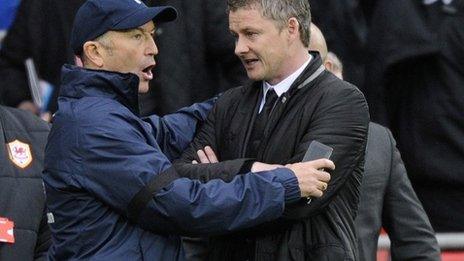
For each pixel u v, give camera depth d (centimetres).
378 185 2438
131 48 2192
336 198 2205
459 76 3080
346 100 2192
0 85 3181
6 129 2364
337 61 2519
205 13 2984
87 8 2200
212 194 2120
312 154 2150
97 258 2128
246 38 2195
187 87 2969
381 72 3108
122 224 2150
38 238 2356
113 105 2162
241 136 2230
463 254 2752
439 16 3086
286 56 2203
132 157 2130
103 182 2130
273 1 2188
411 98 3108
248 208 2117
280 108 2202
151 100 2962
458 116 3080
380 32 3114
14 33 3169
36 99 3144
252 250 2205
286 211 2147
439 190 3097
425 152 3100
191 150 2281
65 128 2150
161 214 2122
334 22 3225
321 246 2172
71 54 3100
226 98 2292
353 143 2178
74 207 2153
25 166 2356
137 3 2203
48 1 3128
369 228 2417
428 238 2469
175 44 2964
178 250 2178
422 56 3077
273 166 2150
